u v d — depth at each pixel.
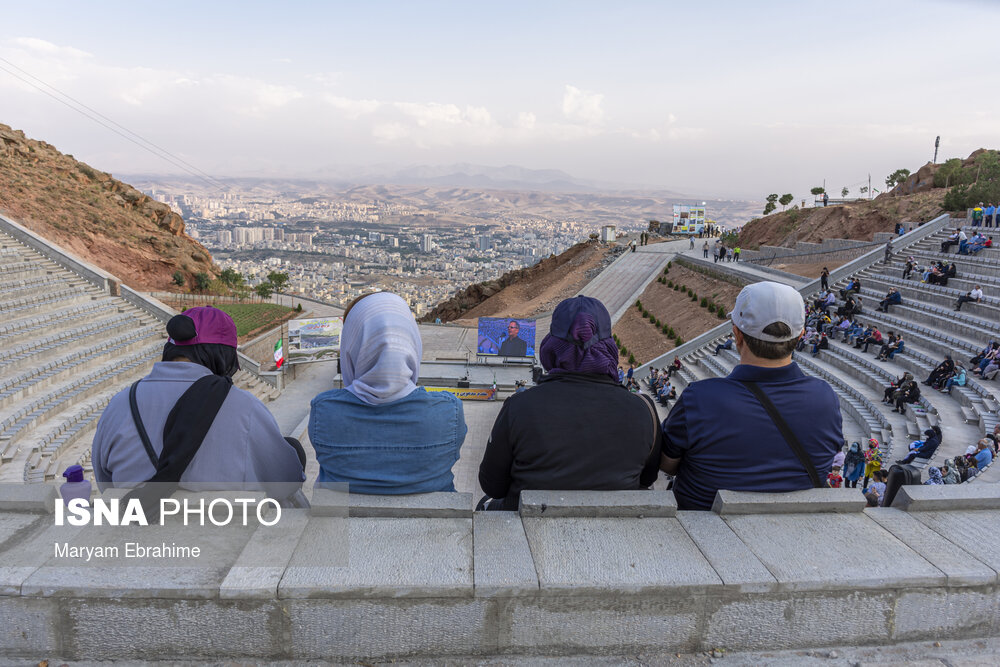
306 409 31.03
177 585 2.42
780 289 3.15
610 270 69.94
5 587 2.41
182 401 2.64
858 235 48.69
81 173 62.03
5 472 14.73
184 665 2.49
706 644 2.70
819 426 3.20
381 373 2.82
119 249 53.38
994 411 17.31
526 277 80.06
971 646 2.81
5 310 24.41
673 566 2.69
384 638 2.54
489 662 2.57
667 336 45.38
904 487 3.42
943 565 2.81
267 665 2.51
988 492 3.42
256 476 2.80
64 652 2.49
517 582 2.52
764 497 3.18
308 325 36.19
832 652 2.73
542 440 3.04
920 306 27.50
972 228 33.50
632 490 3.12
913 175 54.41
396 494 2.99
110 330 27.03
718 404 3.21
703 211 101.44
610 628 2.63
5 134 57.84
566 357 3.14
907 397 19.55
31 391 19.52
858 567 2.77
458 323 57.94
